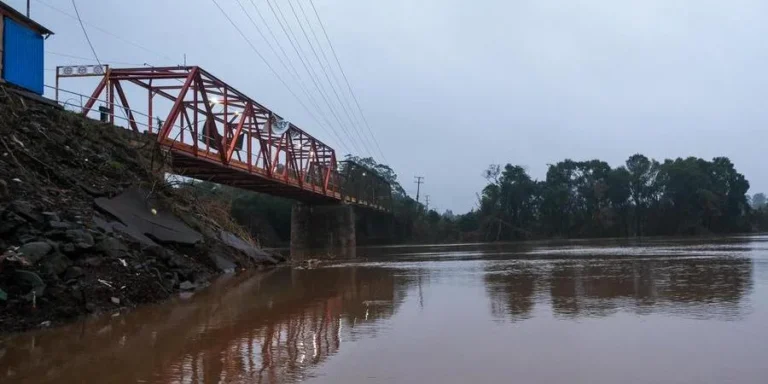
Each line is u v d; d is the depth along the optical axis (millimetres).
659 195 93312
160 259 13984
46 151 14945
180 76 28828
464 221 100188
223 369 6297
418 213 101250
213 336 8117
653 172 93938
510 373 5906
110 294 10414
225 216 24453
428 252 44469
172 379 5926
